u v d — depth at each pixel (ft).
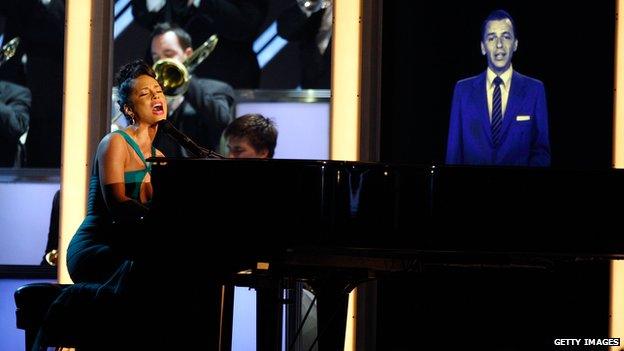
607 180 41.16
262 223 40.55
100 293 43.19
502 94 59.52
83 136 60.39
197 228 41.01
